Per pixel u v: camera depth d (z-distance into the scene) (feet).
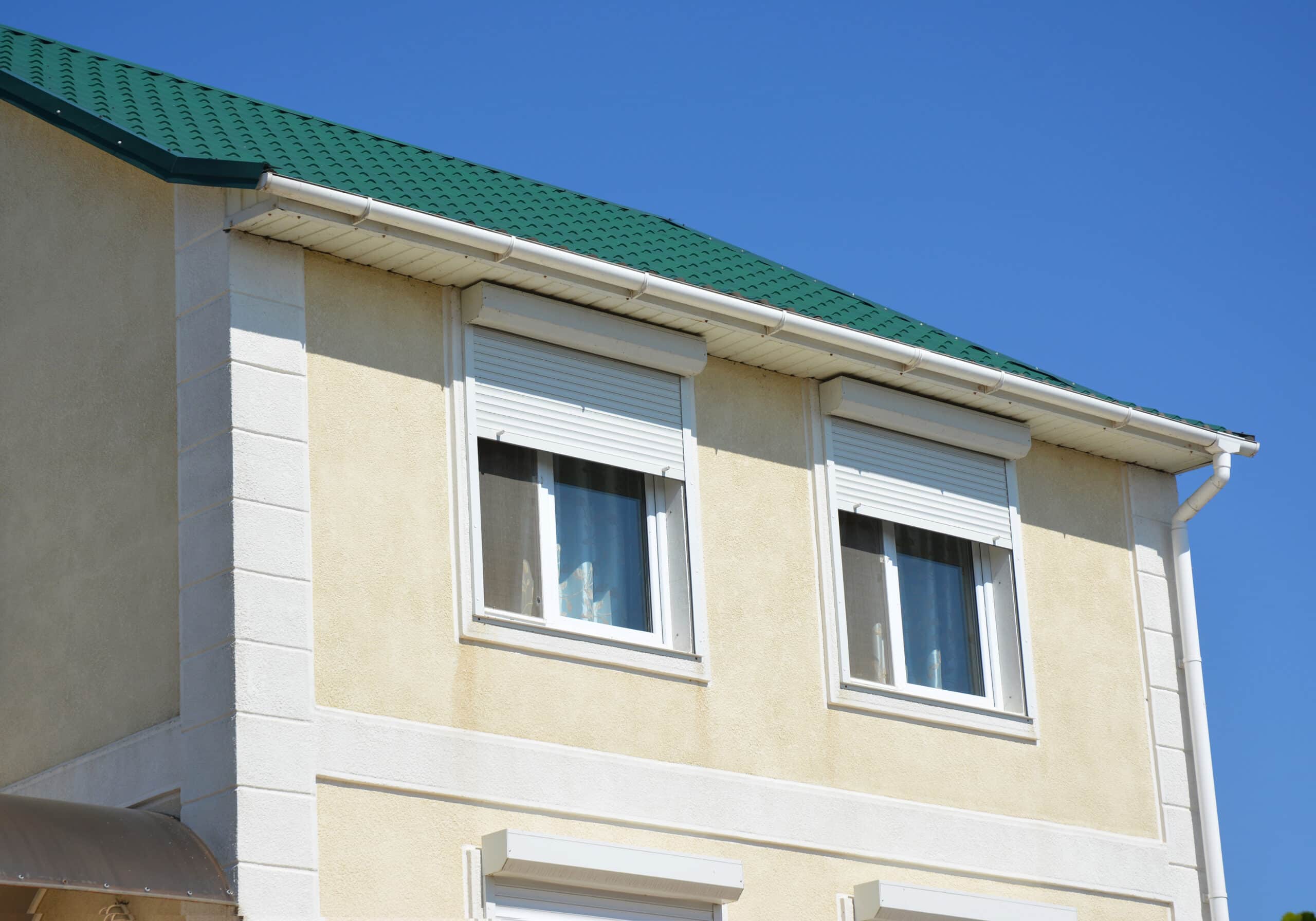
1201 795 47.21
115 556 36.29
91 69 43.70
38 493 38.42
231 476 33.96
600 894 36.70
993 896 42.22
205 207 35.96
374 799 34.14
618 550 40.04
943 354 43.42
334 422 35.63
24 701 37.42
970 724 43.55
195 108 42.27
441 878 34.58
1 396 39.91
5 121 41.86
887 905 40.06
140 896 32.45
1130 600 48.01
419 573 35.99
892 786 41.81
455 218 36.35
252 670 33.14
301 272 35.91
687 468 40.52
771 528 41.75
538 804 36.22
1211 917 46.39
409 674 35.29
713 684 39.65
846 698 41.60
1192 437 47.65
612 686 38.09
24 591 38.09
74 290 38.81
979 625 45.55
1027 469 47.06
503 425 37.96
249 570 33.63
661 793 38.01
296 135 42.91
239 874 31.96
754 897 38.83
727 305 39.70
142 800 33.99
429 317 37.63
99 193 38.83
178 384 35.55
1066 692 45.83
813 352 41.88
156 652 34.88
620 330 39.52
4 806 30.68
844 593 43.14
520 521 38.50
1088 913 44.24
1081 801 45.11
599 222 46.60
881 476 43.96
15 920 35.24
